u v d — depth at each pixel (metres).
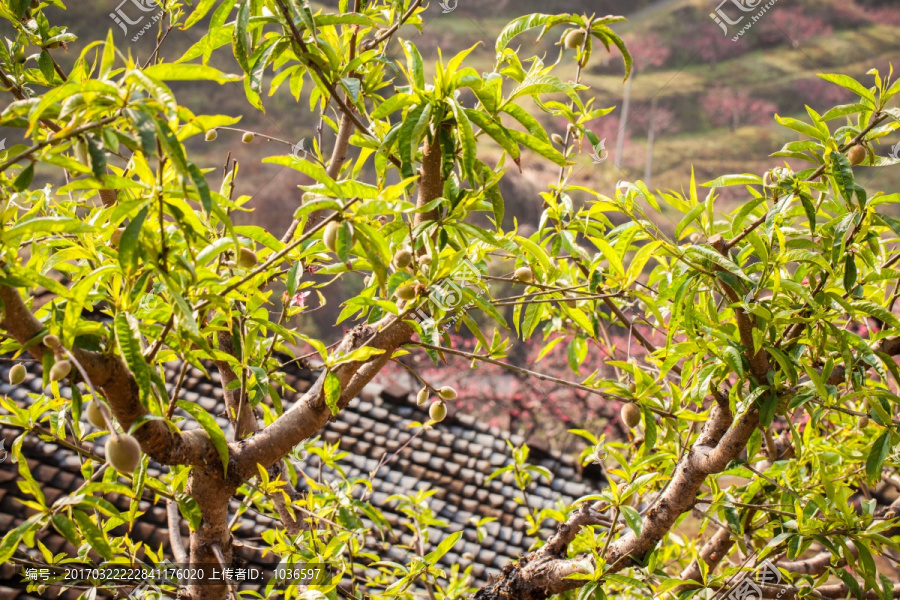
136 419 1.29
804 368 1.56
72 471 3.46
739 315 1.61
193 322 1.07
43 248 1.33
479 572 3.94
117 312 1.14
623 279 1.65
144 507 3.50
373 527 3.54
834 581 3.09
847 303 1.57
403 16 1.80
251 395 2.03
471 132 1.29
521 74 1.54
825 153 1.58
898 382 1.58
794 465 2.04
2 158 1.25
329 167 2.00
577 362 2.49
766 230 1.59
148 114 0.93
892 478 2.60
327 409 1.75
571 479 4.73
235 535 3.58
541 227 1.91
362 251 1.30
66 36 1.91
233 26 1.47
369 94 1.87
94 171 0.95
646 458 1.90
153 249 1.09
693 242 1.83
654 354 1.83
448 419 4.89
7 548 1.27
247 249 1.42
